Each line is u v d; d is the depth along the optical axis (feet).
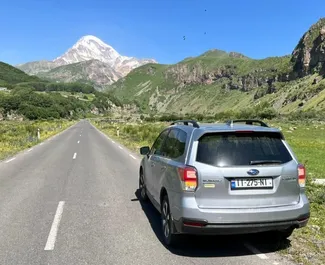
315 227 22.48
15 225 22.68
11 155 67.82
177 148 19.94
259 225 17.07
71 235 20.83
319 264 16.62
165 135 24.45
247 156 17.51
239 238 20.39
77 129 218.18
